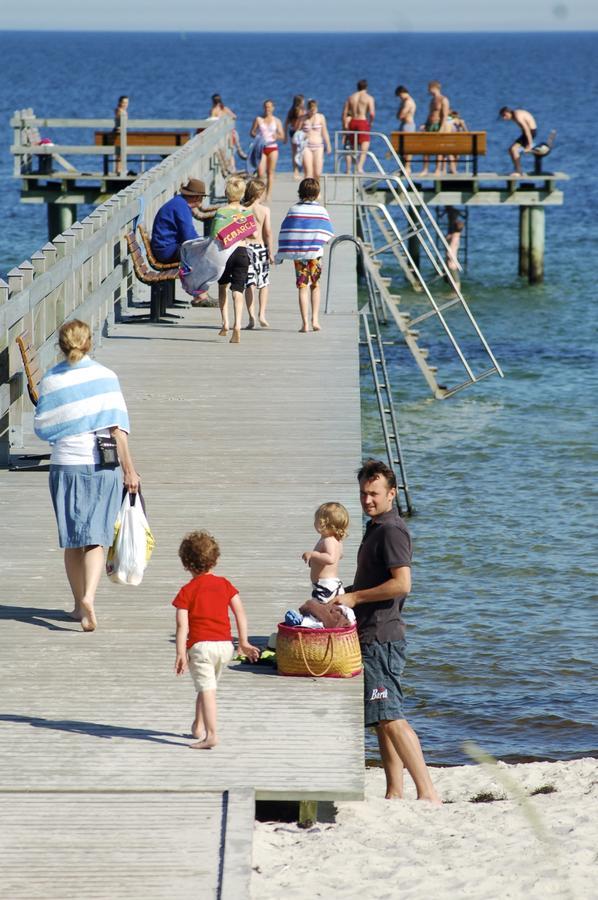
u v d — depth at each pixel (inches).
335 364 1653.5
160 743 708.7
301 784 664.4
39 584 944.3
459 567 1633.9
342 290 2190.0
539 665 1330.0
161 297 1952.5
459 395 2615.7
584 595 1529.3
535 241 4018.2
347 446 1291.8
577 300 3804.1
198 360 1670.8
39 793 655.8
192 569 722.2
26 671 795.4
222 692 772.6
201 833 620.7
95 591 904.9
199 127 3622.0
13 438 1284.4
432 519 1828.2
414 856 679.1
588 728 1181.1
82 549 867.4
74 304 1573.6
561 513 1851.6
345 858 665.0
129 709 749.9
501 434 2300.7
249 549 1010.1
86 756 693.3
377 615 828.6
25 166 3686.0
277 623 868.6
